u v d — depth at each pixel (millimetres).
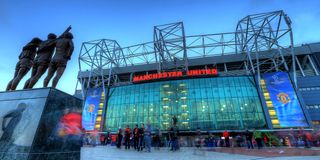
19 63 10242
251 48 66000
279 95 50594
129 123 55031
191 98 55156
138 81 61844
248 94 53219
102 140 36969
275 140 36688
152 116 54531
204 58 71938
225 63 70562
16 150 6219
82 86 70562
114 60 70750
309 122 44562
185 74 59750
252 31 59281
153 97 57969
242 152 17422
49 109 7066
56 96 7547
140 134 18766
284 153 16312
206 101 53844
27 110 6988
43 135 6594
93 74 74000
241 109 51094
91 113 60031
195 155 13945
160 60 61312
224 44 62156
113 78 77000
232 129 48344
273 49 66062
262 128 47031
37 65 9477
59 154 7133
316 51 65812
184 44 59469
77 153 8195
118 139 22203
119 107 59219
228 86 55531
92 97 63375
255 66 65312
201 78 58531
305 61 68125
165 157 12297
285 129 43031
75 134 8281
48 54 9734
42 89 7379
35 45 10633
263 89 53031
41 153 6375
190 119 51906
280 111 48375
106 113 59562
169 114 53812
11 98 7484
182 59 66062
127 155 13367
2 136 6695
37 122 6578
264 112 49219
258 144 23922
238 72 68688
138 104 57906
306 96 56969
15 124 6801
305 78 59656
